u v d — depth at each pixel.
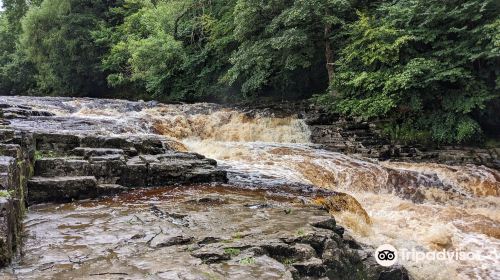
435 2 13.34
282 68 18.05
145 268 3.56
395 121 14.09
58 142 7.40
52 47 25.73
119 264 3.66
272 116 15.64
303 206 5.96
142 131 12.32
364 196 9.14
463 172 10.80
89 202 6.07
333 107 15.30
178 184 7.35
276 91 20.28
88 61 25.97
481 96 12.50
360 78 14.01
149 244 4.20
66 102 15.43
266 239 4.30
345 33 15.62
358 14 15.14
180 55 21.69
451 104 13.02
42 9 26.03
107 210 5.58
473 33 12.66
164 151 8.62
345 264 4.59
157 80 21.75
